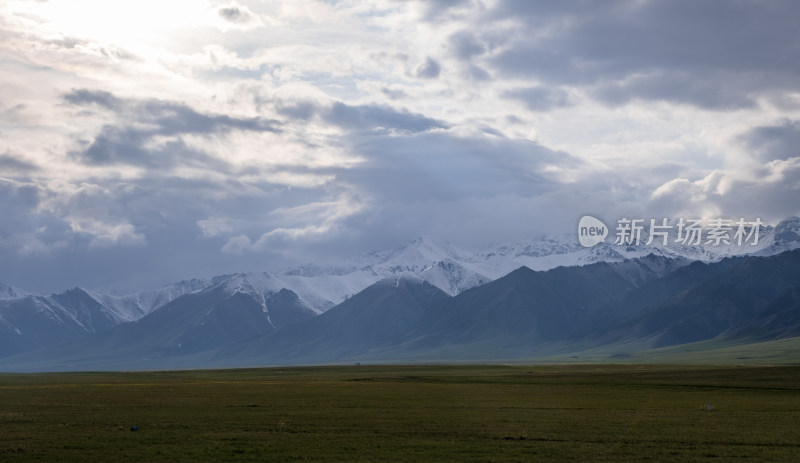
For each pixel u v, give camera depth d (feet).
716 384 583.58
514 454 217.97
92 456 214.28
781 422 302.86
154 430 269.23
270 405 381.60
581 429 275.18
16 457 213.05
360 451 222.07
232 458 211.61
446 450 224.33
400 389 540.52
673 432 266.77
